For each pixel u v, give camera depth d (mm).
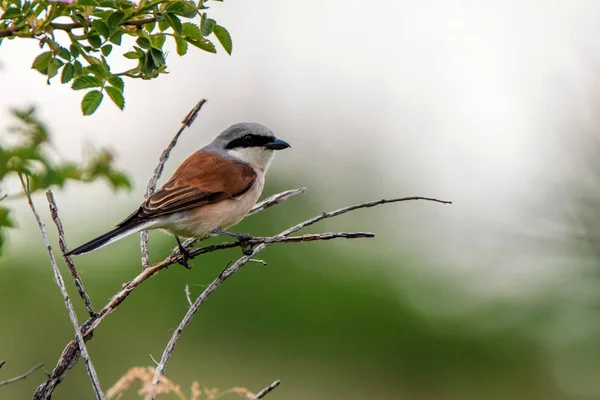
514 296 12953
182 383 12977
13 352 11820
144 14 5250
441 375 14109
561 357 12742
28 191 5250
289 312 13891
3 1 5141
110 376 12289
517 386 13641
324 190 15969
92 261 12977
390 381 14047
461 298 14109
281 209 15352
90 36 5223
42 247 12586
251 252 5879
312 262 14539
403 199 6195
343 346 14062
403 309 14211
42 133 5918
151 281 13203
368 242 15250
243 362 13641
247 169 9266
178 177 8781
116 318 12695
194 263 13703
